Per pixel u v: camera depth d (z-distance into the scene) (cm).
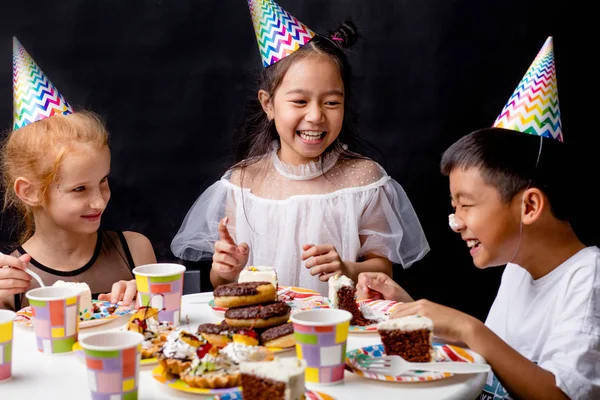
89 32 309
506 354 132
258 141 261
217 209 258
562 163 152
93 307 162
